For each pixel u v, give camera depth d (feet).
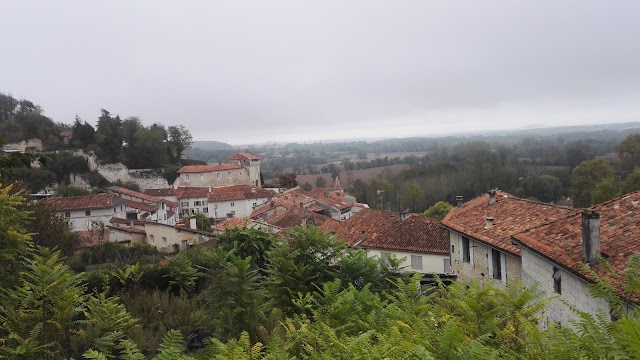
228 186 304.71
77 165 284.61
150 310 49.34
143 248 126.52
